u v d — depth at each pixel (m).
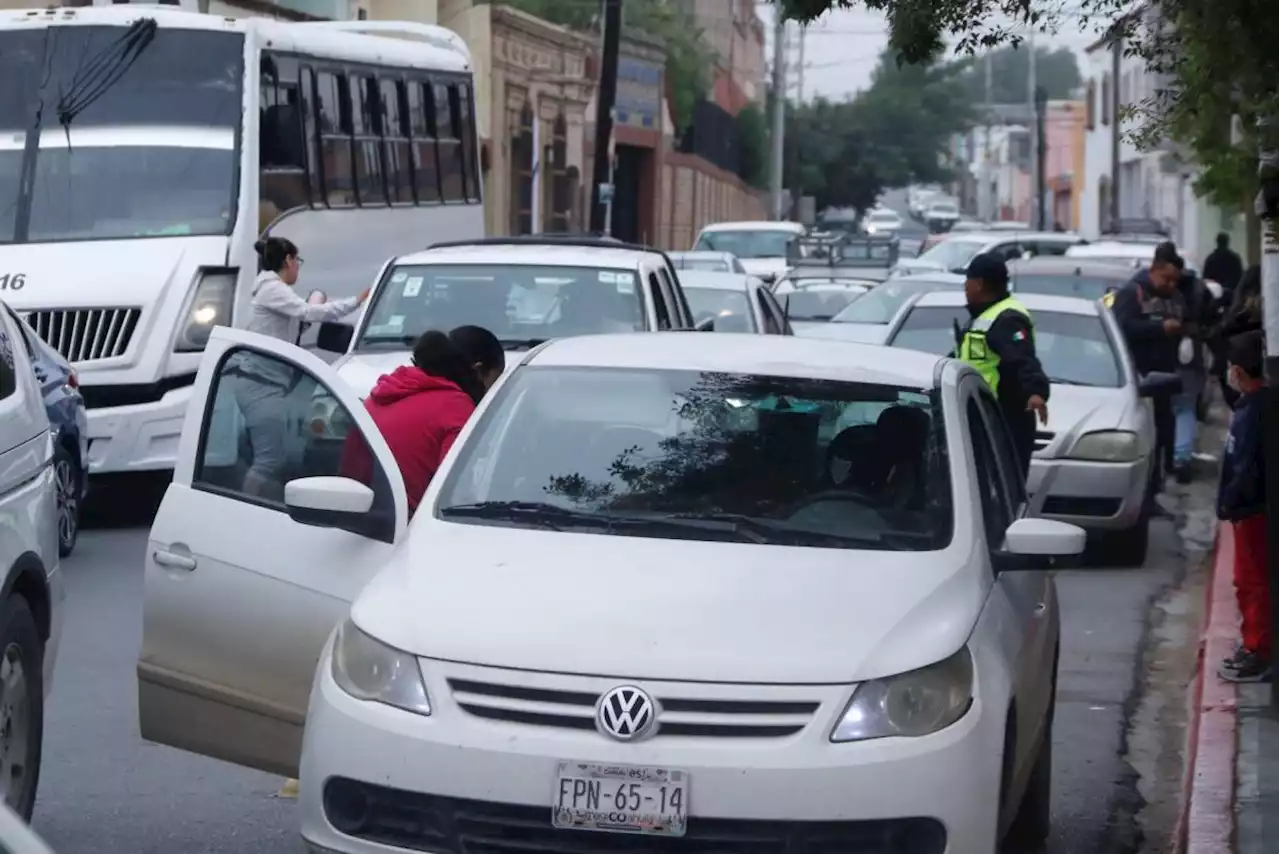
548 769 5.60
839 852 5.60
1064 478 14.38
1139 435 14.59
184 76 17.19
